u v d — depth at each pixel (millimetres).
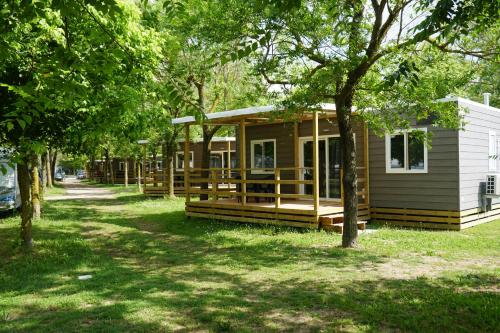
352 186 9812
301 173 15945
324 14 8727
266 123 16031
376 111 11023
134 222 15352
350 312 5520
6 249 10133
